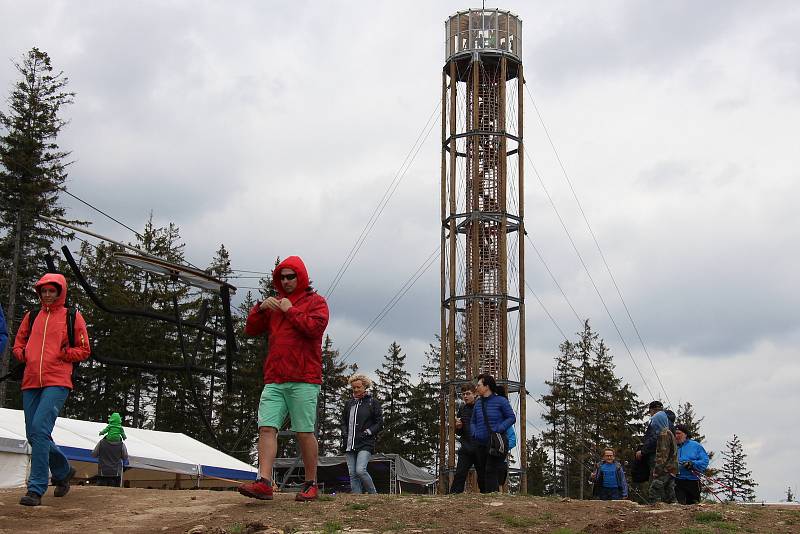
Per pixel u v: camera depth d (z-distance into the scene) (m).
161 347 52.19
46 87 48.16
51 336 10.05
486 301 36.47
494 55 38.31
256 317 9.80
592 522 9.16
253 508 9.73
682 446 14.42
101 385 52.38
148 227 57.53
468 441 13.98
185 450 29.22
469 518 9.24
